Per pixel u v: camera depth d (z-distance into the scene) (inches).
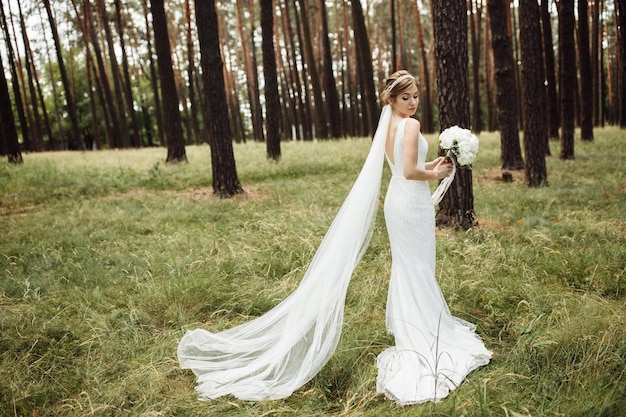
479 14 922.1
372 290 179.5
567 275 185.6
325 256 137.9
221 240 247.3
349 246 136.7
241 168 519.5
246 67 1195.3
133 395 123.1
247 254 219.9
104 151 840.9
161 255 226.1
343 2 1144.2
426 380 122.2
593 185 350.3
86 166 548.4
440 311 139.3
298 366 130.4
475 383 118.1
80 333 156.3
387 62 1336.1
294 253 220.7
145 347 148.9
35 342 146.8
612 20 1290.6
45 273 209.6
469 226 255.0
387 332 148.7
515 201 312.8
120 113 965.8
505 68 447.2
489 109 1043.9
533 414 105.3
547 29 628.4
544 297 165.2
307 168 502.6
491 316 157.2
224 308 175.6
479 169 468.1
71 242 257.3
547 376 118.5
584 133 650.8
